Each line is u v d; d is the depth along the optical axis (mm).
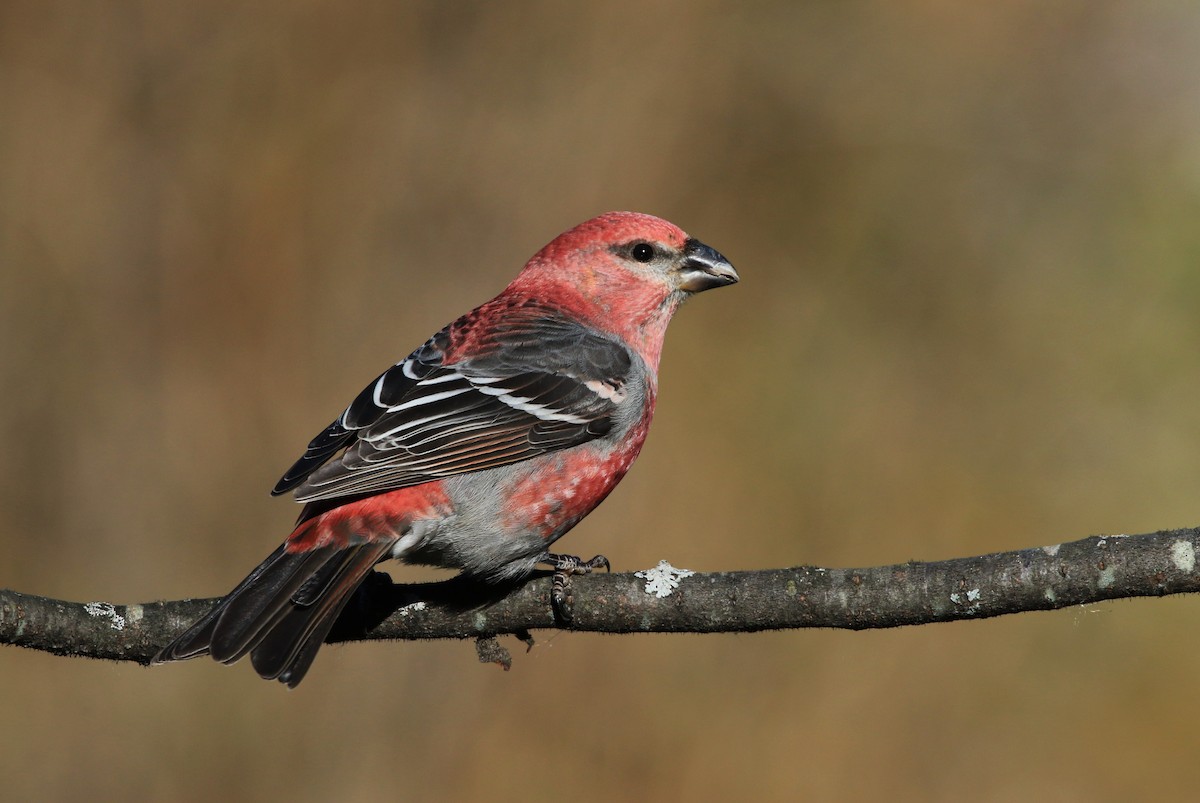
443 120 14008
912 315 14469
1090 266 14836
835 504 13195
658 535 12695
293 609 6195
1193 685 11781
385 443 6676
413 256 13664
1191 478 13445
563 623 6473
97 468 12273
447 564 6902
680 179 14352
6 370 12305
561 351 7426
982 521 13164
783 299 14250
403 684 11359
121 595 11945
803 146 14789
